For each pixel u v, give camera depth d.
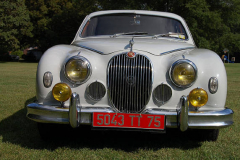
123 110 2.48
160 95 2.49
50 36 29.41
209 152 2.62
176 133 3.27
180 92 2.48
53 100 2.53
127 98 2.47
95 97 2.50
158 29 3.64
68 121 2.40
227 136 3.16
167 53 2.67
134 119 2.39
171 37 3.58
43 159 2.39
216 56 2.66
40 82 2.53
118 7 22.08
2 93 6.01
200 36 23.92
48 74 2.52
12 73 12.56
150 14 3.81
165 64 2.55
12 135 3.06
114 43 2.84
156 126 2.37
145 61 2.51
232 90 7.20
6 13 24.03
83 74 2.47
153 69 2.51
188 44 3.30
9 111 4.20
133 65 2.49
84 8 26.47
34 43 31.94
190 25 21.91
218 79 2.48
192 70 2.44
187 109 2.31
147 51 2.62
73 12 29.83
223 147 2.79
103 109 2.45
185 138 3.09
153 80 2.49
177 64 2.45
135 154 2.57
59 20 30.19
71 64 2.47
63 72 2.50
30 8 29.62
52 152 2.57
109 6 22.62
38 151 2.59
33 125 3.48
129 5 22.00
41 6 29.50
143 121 2.38
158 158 2.47
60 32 31.22
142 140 3.00
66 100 2.41
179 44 3.05
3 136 3.01
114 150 2.66
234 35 25.22
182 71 2.44
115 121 2.39
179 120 2.35
